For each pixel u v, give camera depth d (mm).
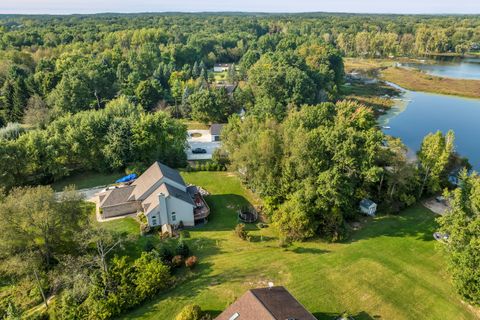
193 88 105875
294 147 49031
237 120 68875
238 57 188375
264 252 42656
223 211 53281
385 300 34469
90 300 32781
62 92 88938
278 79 99625
